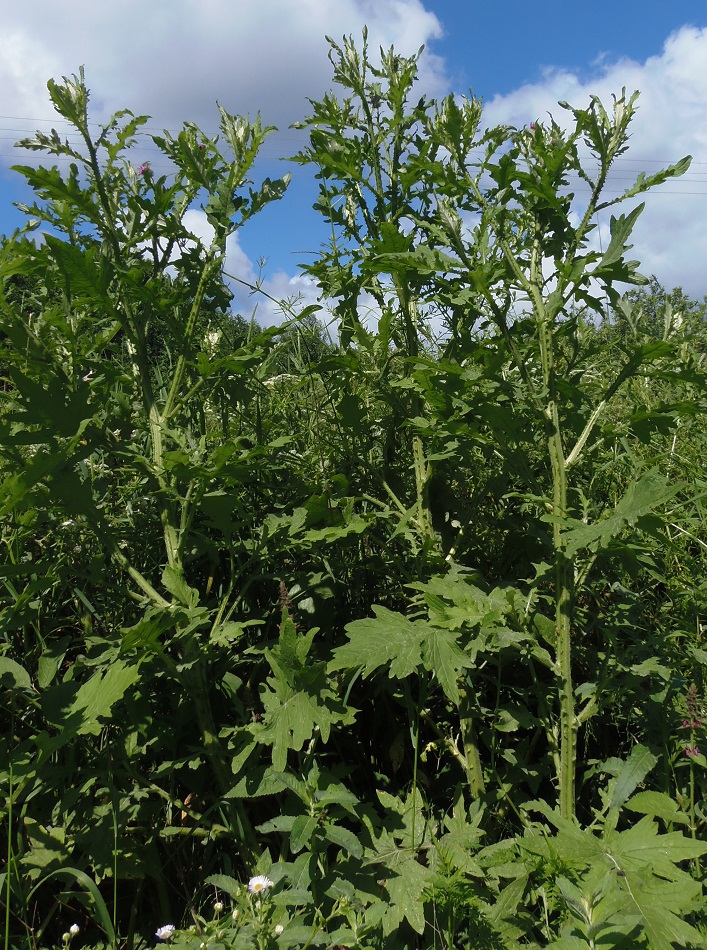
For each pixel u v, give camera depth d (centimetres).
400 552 261
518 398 217
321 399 318
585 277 193
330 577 246
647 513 171
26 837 190
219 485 215
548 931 162
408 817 196
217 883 165
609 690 196
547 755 220
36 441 197
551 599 194
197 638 203
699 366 306
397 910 164
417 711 205
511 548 260
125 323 221
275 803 216
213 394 260
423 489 241
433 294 246
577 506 251
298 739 176
